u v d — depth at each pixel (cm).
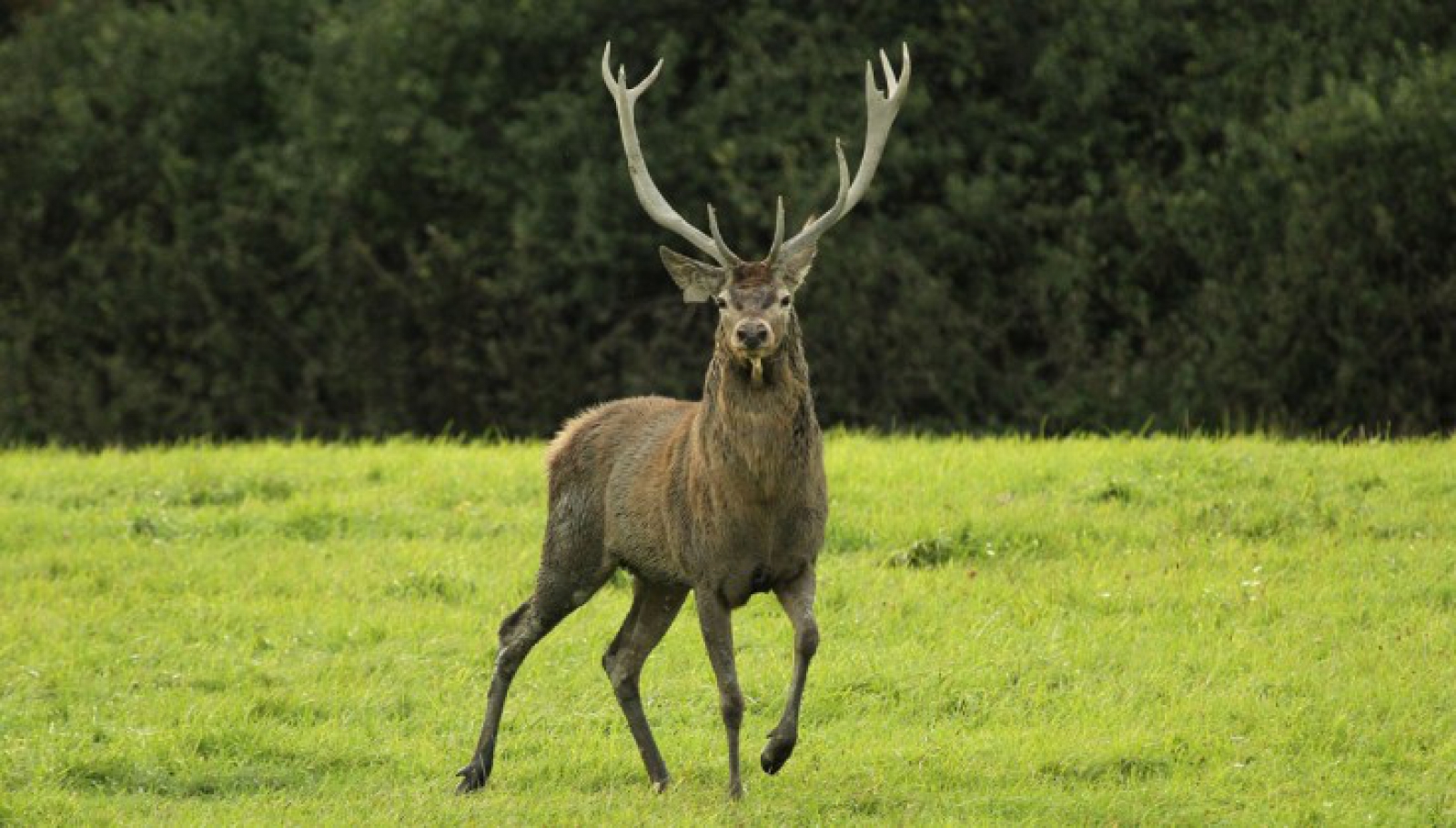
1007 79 9406
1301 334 8438
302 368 10144
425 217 9956
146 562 4634
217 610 4216
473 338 9719
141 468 5778
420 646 3944
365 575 4475
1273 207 8569
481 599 4291
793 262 2942
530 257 9425
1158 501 4741
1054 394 8838
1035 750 3148
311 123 9688
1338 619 3866
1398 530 4450
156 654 3894
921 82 9294
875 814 2903
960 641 3812
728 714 2908
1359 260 8388
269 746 3309
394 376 9812
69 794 3052
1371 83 8269
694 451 2903
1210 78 8988
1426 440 5475
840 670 3634
